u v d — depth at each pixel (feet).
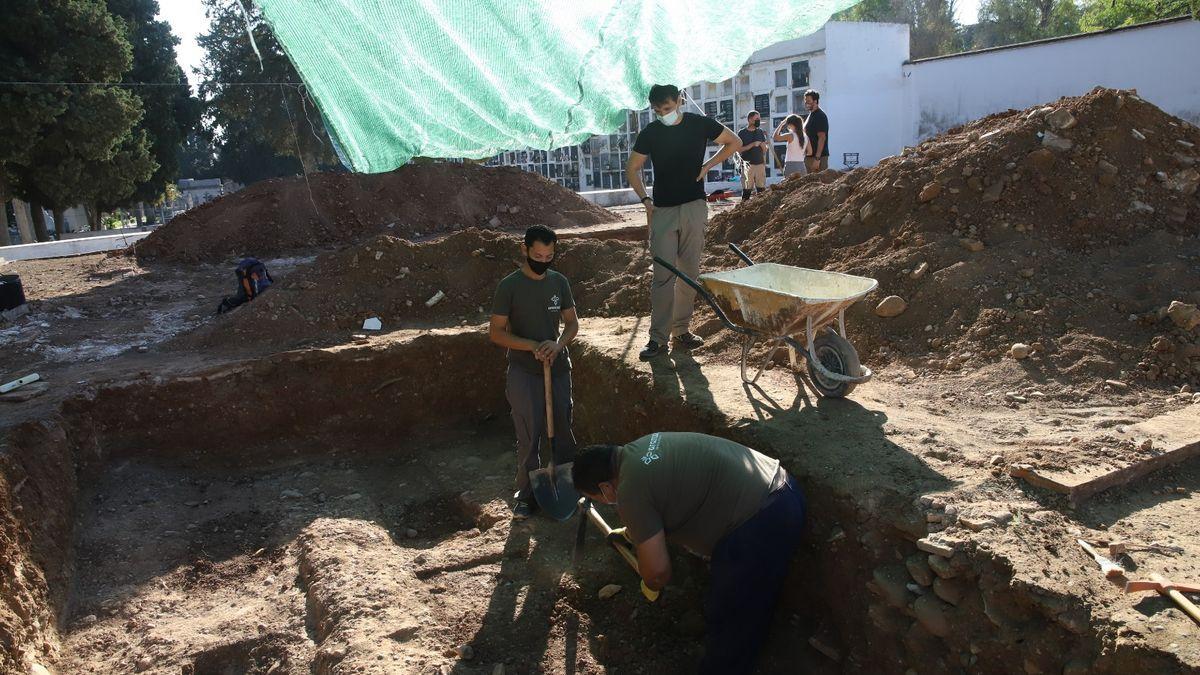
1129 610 8.68
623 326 22.36
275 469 21.75
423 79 25.12
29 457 16.87
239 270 27.91
